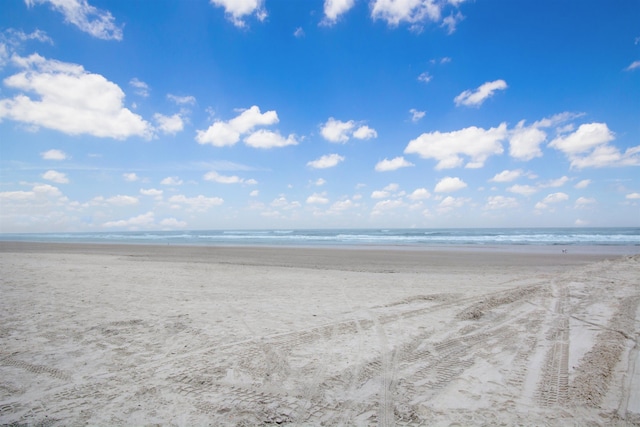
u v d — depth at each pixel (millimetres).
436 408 3709
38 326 6492
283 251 24781
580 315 6742
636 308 7020
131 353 5234
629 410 3625
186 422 3488
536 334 5852
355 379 4367
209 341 5695
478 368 4660
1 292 9461
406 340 5688
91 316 7141
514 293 8562
